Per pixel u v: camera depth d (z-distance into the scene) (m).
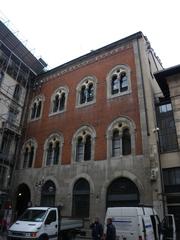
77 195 21.45
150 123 20.16
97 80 26.20
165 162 18.72
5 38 29.66
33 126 29.59
